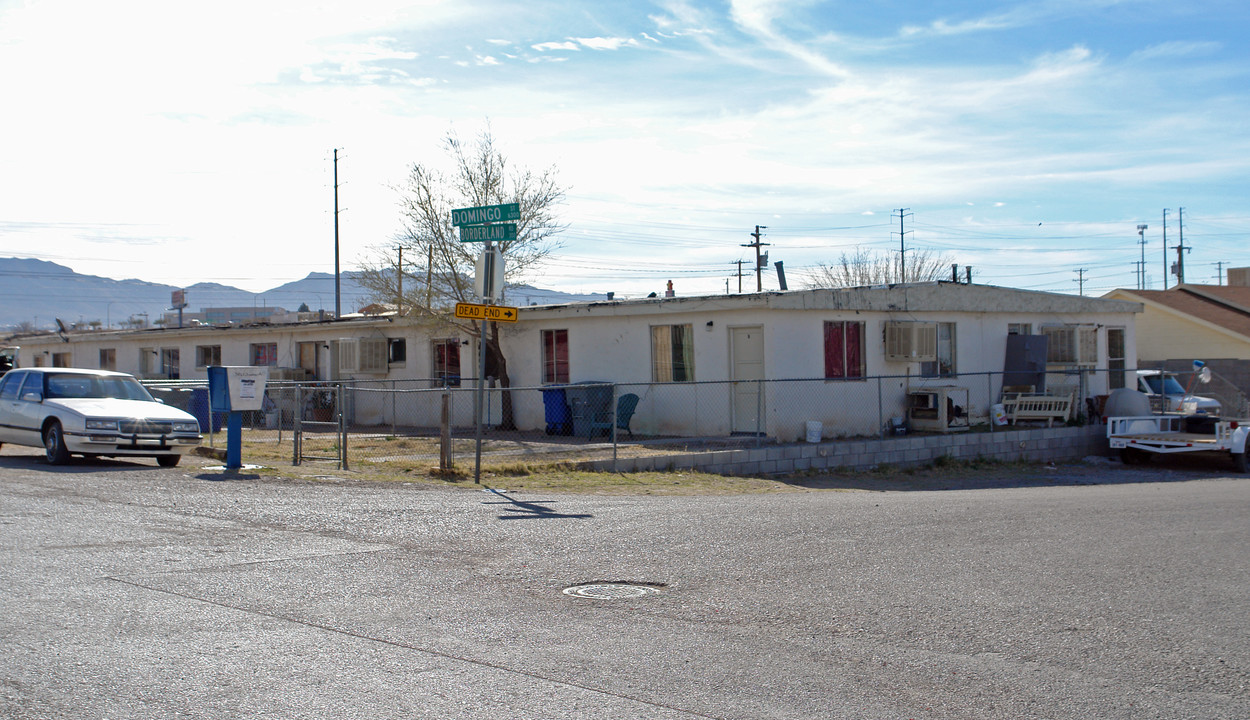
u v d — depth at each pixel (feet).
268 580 22.15
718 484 47.42
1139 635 18.62
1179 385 90.22
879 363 66.54
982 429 69.56
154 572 22.68
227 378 44.37
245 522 29.89
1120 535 29.68
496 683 15.44
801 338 61.67
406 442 60.44
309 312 116.47
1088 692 15.42
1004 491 46.85
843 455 57.57
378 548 26.13
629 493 41.86
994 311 74.49
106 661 16.14
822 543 27.61
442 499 35.99
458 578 22.74
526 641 17.79
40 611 19.07
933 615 19.90
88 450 45.27
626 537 28.22
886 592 21.80
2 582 21.40
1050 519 32.99
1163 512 35.29
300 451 49.75
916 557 25.73
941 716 14.32
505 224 41.63
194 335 102.37
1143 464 66.90
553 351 72.69
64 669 15.69
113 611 19.21
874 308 65.41
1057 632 18.76
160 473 42.75
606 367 69.05
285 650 16.96
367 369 83.97
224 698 14.53
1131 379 85.92
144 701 14.35
